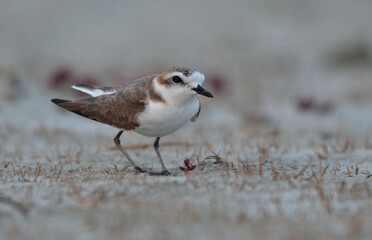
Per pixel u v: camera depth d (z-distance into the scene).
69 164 10.58
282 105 19.42
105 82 21.73
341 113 18.30
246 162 10.23
